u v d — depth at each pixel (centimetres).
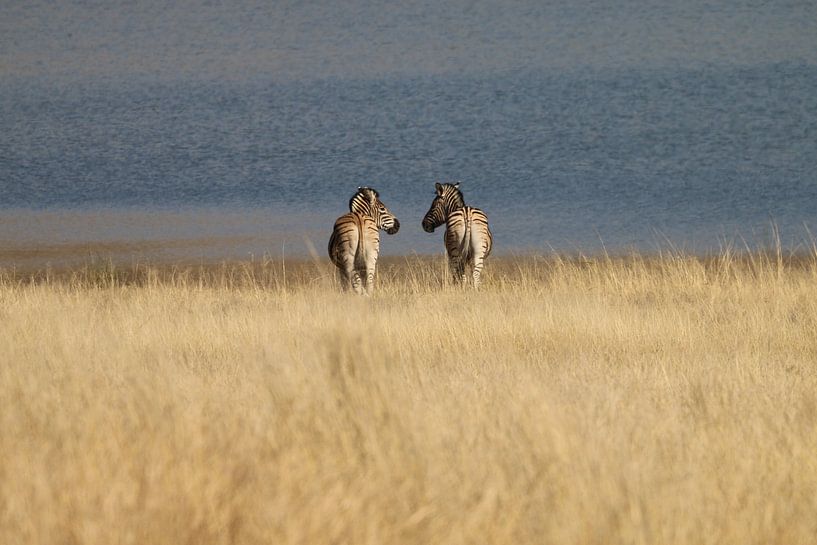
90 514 1705
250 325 4197
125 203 12962
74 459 1934
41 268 8238
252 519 1709
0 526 1712
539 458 1969
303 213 11825
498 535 1698
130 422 2164
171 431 2039
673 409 2606
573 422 2159
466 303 5125
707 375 3127
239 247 9306
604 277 6069
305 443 2022
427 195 13138
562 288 5772
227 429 2100
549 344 3897
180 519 1695
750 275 6009
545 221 10769
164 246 9400
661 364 3322
